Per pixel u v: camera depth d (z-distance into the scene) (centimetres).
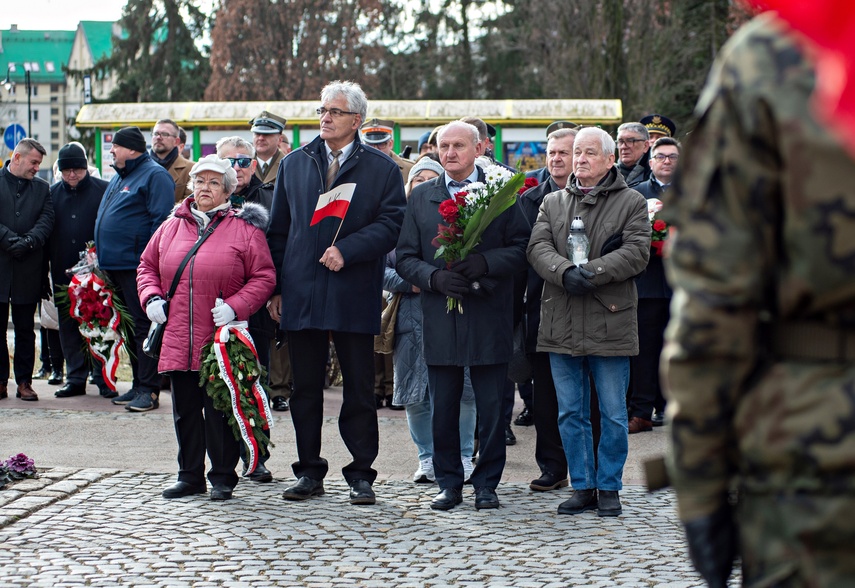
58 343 1191
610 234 646
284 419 983
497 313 660
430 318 662
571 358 653
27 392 1063
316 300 672
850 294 195
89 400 1070
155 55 4481
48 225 1047
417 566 529
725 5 3350
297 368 687
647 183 935
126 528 596
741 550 210
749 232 201
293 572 516
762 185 198
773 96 193
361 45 4553
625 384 649
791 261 198
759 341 207
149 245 702
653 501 681
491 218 646
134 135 1012
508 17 4694
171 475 737
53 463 775
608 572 519
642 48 3262
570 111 2120
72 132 4531
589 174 652
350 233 679
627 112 3247
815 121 189
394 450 853
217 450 677
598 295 639
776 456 201
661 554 554
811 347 201
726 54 205
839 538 197
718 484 212
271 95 4306
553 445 716
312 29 4388
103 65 4525
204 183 686
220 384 663
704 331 202
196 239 682
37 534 579
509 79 4766
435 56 4819
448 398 663
